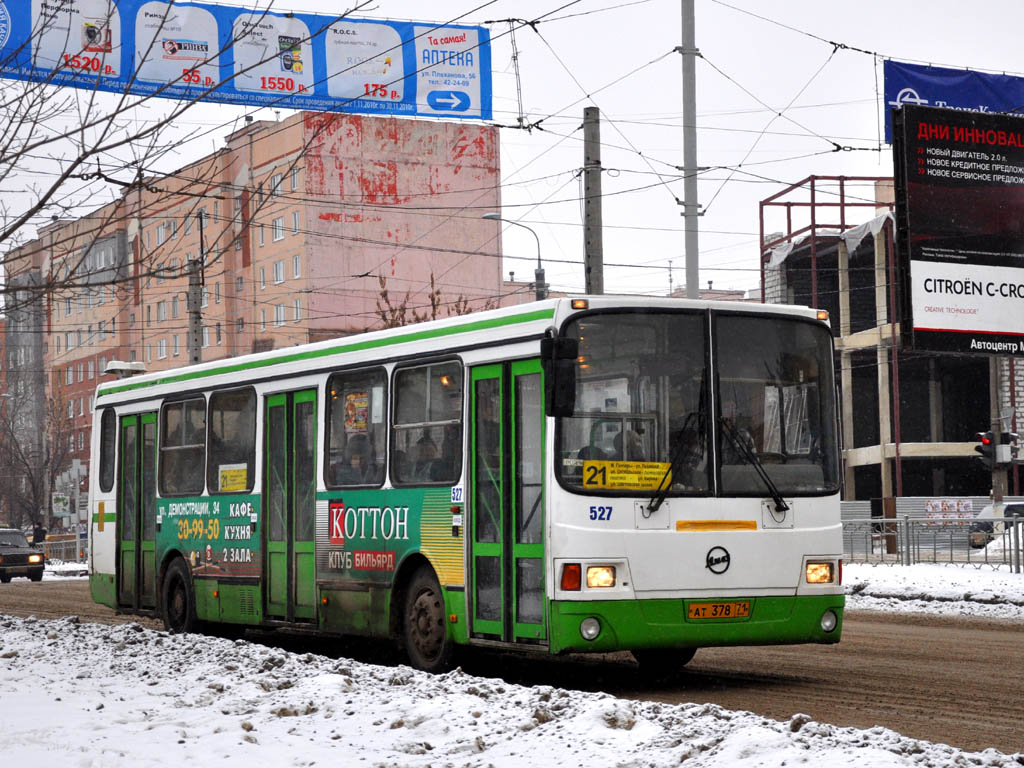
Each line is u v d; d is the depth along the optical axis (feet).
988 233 93.86
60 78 36.50
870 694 38.14
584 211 73.92
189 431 58.95
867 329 195.00
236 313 240.32
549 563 38.34
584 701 31.76
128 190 35.01
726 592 39.45
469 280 234.58
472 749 27.32
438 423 43.86
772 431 40.81
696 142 77.61
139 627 54.44
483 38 104.78
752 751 25.18
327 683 36.11
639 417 39.27
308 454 50.70
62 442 234.79
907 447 184.24
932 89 107.34
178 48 93.76
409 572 45.24
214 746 27.91
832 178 183.73
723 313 40.65
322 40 99.91
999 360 185.78
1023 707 35.19
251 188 36.35
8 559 140.15
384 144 226.79
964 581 84.84
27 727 30.48
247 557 54.13
